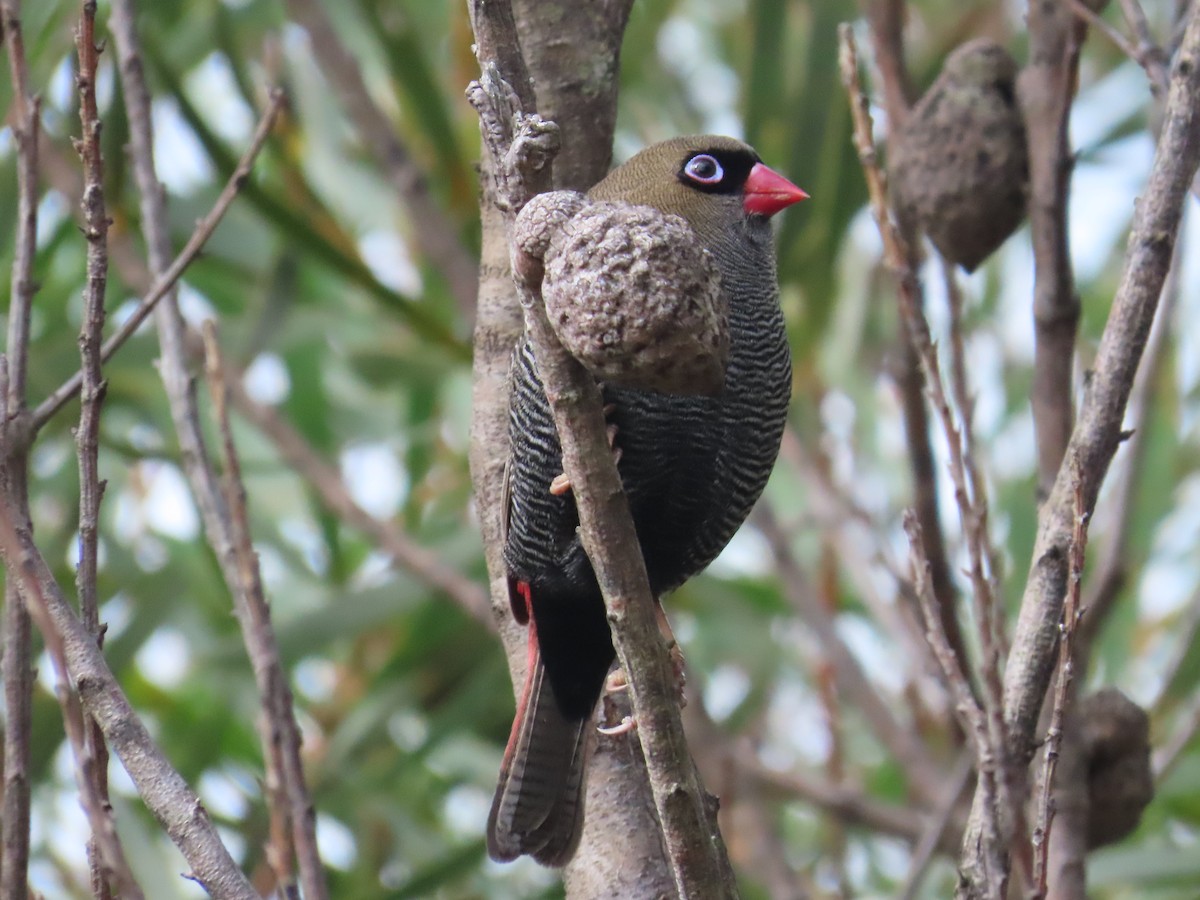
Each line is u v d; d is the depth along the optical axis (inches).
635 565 222.1
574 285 206.5
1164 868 456.1
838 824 462.0
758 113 506.0
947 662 270.1
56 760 464.1
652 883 298.2
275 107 297.4
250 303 514.9
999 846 246.4
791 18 546.0
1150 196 272.7
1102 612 373.1
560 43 345.7
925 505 382.0
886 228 297.1
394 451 574.2
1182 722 452.8
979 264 365.4
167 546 491.5
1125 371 267.7
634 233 206.7
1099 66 571.8
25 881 237.1
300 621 484.4
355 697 542.6
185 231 504.7
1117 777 328.2
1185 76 276.1
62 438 497.0
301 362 533.0
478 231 517.0
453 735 505.0
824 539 552.1
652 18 564.1
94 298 251.0
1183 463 562.9
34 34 381.4
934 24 593.6
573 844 310.7
